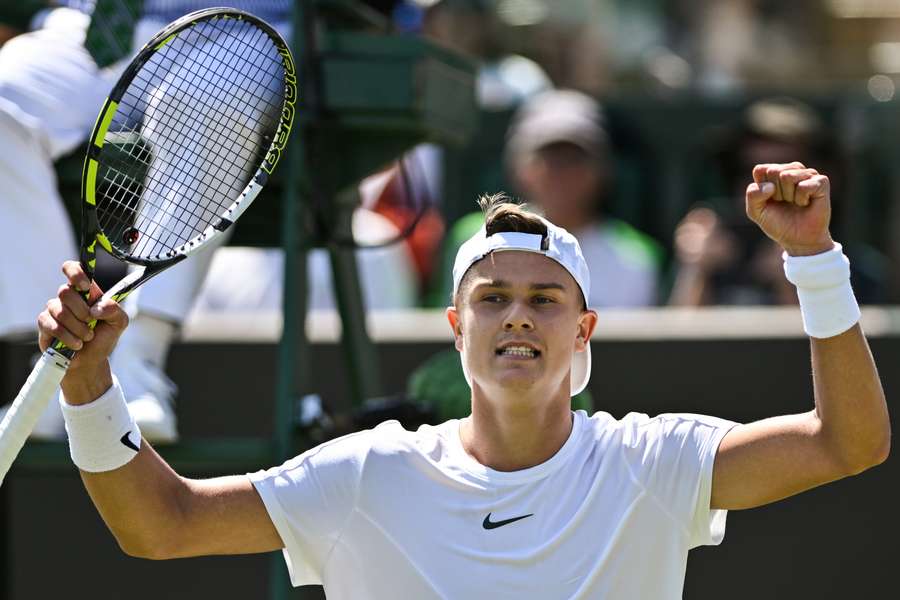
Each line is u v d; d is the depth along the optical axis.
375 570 11.53
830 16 36.41
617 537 11.37
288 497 11.66
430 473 11.59
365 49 16.98
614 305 26.00
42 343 11.38
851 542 21.25
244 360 22.17
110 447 11.43
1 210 16.23
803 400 21.77
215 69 14.84
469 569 11.34
